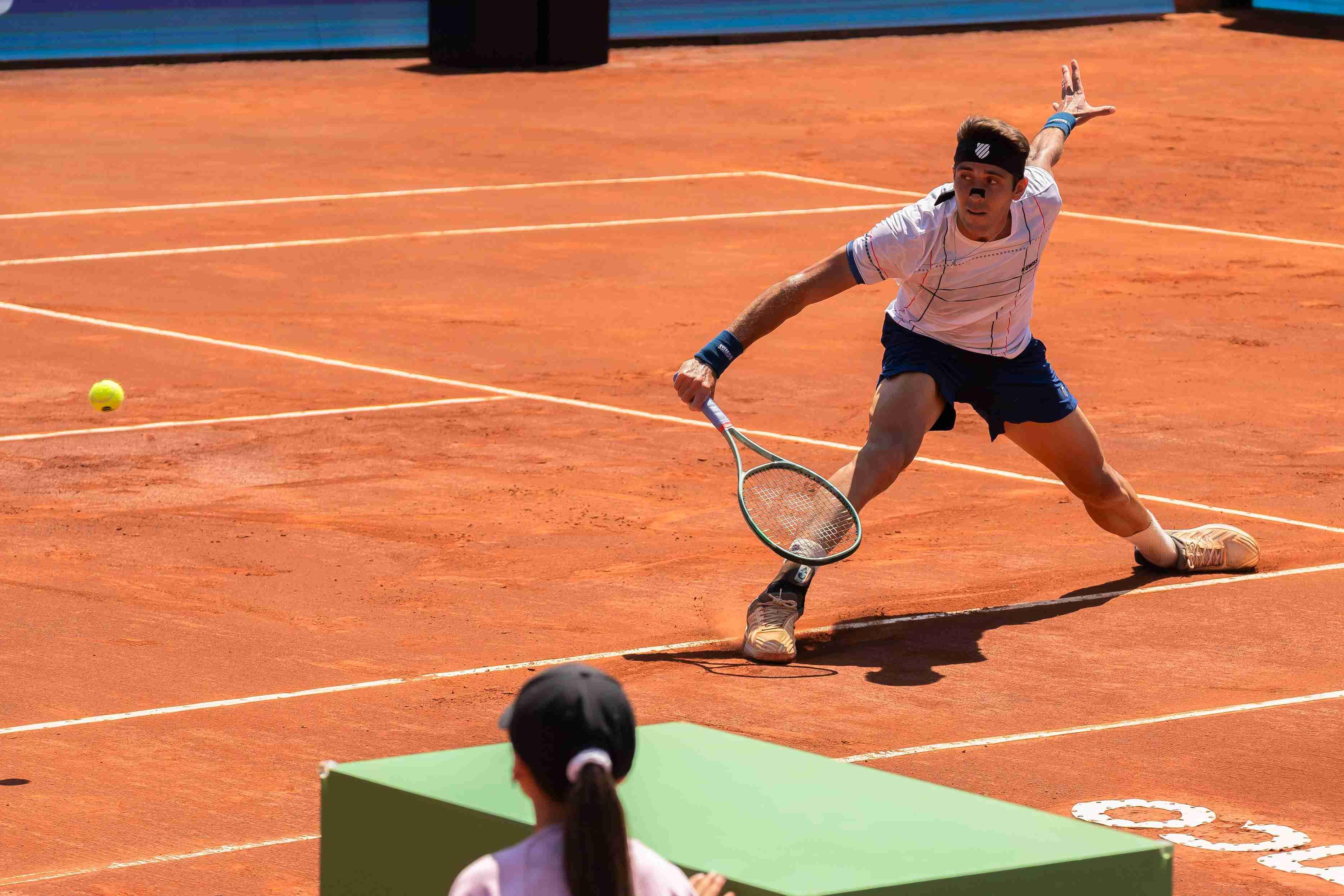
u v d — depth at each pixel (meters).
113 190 88.50
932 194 32.41
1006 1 158.00
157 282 69.19
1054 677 31.14
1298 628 33.97
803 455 47.19
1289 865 23.48
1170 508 42.66
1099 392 55.50
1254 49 148.75
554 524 40.53
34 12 127.88
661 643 32.62
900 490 43.88
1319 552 39.22
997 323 32.72
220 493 42.69
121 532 39.25
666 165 99.62
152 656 31.53
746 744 17.67
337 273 71.62
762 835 15.16
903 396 32.88
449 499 42.50
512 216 84.38
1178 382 57.06
